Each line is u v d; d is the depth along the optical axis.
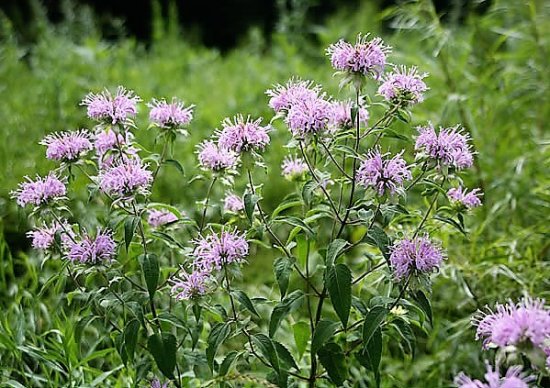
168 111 1.19
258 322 1.51
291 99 1.13
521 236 1.48
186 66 3.09
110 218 1.18
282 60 2.96
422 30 1.75
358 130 1.11
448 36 1.70
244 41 3.97
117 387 1.25
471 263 1.44
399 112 1.14
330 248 1.09
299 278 1.60
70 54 2.73
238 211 1.21
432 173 1.16
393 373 1.39
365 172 1.09
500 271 1.38
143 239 1.15
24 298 1.42
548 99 1.83
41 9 3.07
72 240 1.17
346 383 1.20
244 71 2.89
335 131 1.14
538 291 1.41
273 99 1.14
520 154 1.76
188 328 1.14
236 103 2.33
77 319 1.36
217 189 1.81
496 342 0.98
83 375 1.29
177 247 1.19
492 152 1.76
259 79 2.65
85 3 4.19
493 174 1.70
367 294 1.47
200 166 1.19
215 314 1.18
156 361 1.12
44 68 2.61
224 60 3.42
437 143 1.11
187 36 3.99
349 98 1.16
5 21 2.89
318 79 2.47
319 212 1.17
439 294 1.49
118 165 1.17
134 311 1.13
